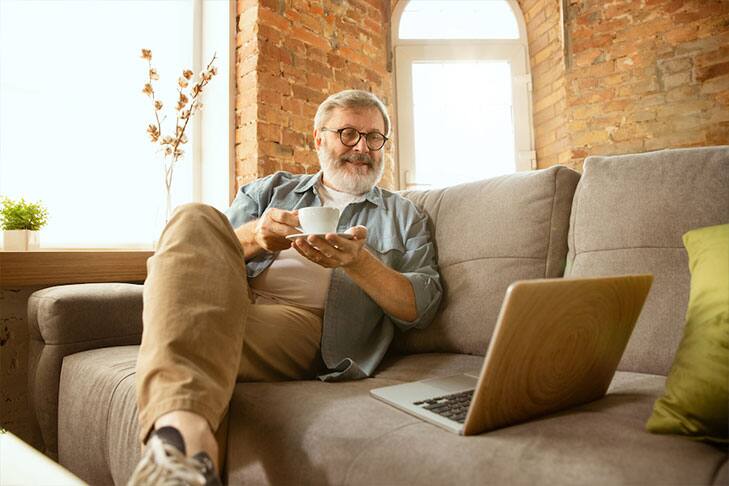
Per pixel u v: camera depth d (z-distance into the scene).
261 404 0.80
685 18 2.60
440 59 3.16
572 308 0.63
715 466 0.52
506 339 0.58
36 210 1.64
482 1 3.23
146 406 0.64
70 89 2.02
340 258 0.97
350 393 0.85
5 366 1.63
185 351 0.70
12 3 1.88
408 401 0.77
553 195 1.17
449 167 3.17
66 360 1.15
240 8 2.37
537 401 0.68
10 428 1.63
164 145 2.24
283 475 0.69
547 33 3.05
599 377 0.76
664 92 2.63
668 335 0.91
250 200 1.42
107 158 2.11
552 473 0.52
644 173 1.04
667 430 0.61
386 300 1.11
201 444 0.60
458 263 1.25
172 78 2.35
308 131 2.45
